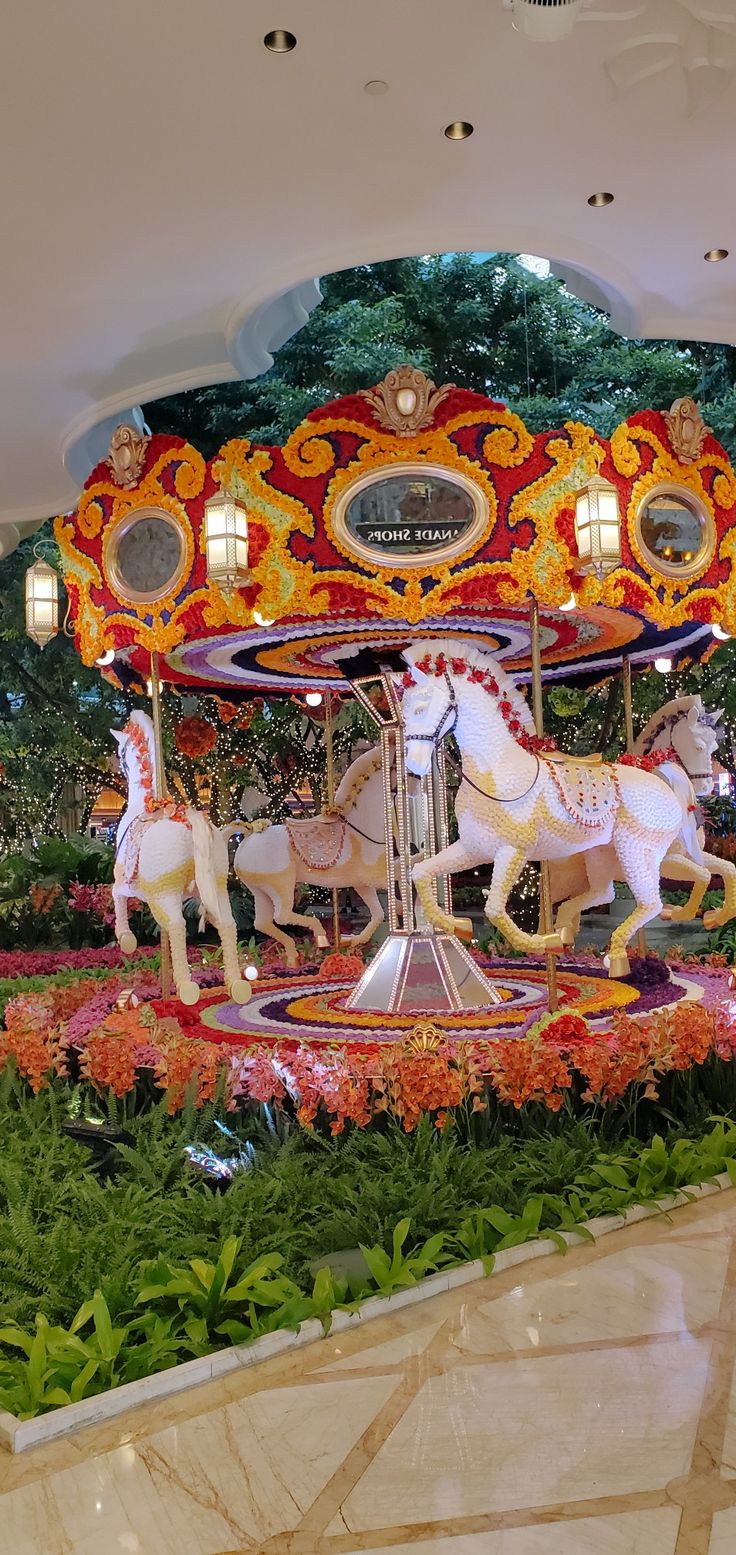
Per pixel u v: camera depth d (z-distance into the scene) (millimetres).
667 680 14312
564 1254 3953
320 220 4980
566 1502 2502
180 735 9148
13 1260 3955
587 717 15320
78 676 16625
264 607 5668
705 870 6918
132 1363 3248
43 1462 2770
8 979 10094
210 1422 2920
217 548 5438
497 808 5742
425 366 14469
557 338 16188
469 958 6793
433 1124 4914
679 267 5691
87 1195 4387
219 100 4121
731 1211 4348
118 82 3982
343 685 8945
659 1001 6410
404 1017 6340
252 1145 4898
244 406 14984
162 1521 2506
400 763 6812
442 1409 2928
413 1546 2373
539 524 5574
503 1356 3211
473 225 5148
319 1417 2916
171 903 6195
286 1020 6387
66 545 6684
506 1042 5086
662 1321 3400
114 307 5582
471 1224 4070
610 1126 5102
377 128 4367
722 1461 2646
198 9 3648
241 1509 2533
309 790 16344
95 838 17297
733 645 13789
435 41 3877
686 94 4223
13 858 14406
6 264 5121
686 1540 2357
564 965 8297
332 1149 4773
